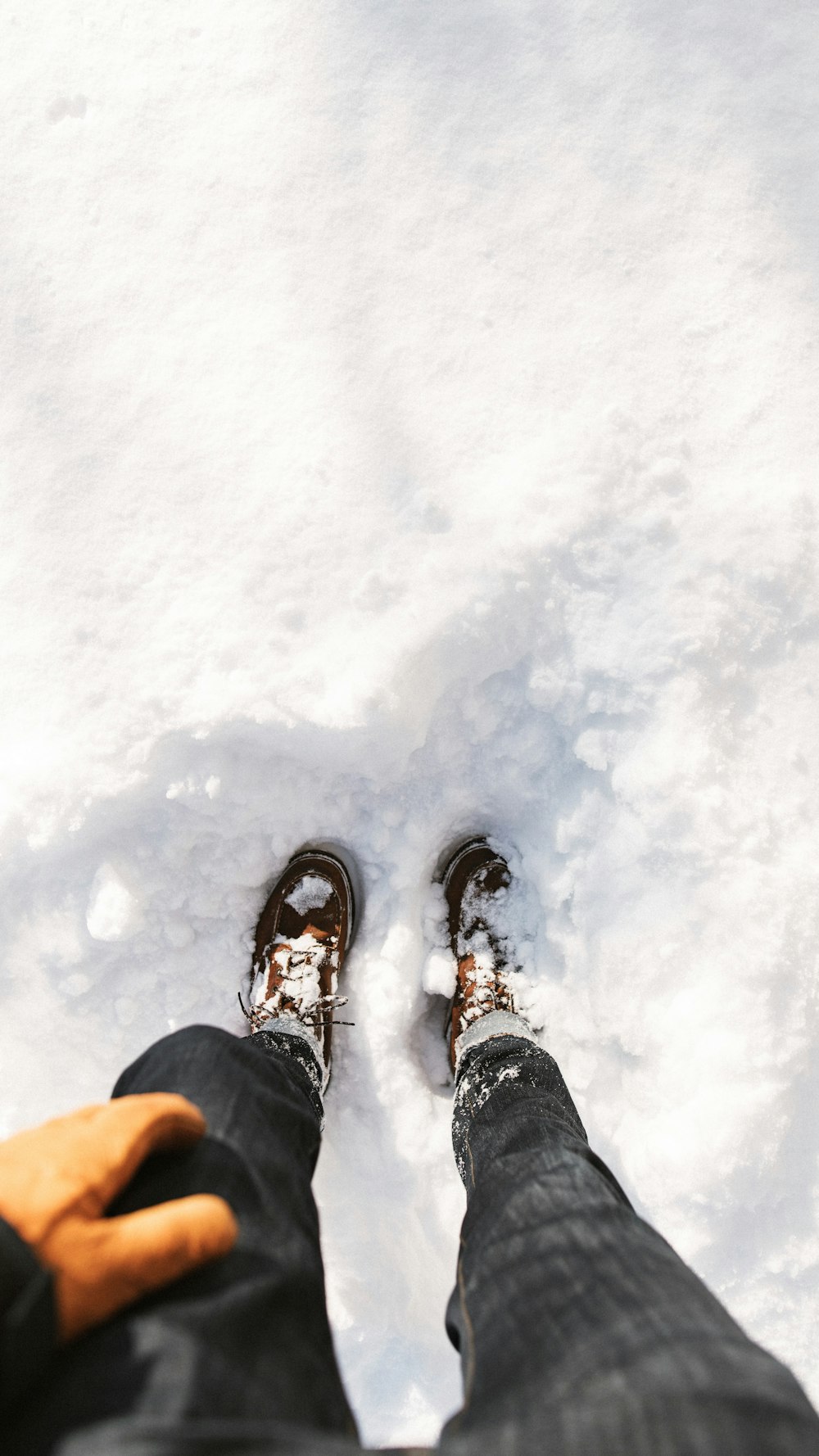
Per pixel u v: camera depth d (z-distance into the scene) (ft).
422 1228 5.25
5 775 4.84
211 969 5.33
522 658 5.02
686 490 4.99
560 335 5.24
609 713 4.88
